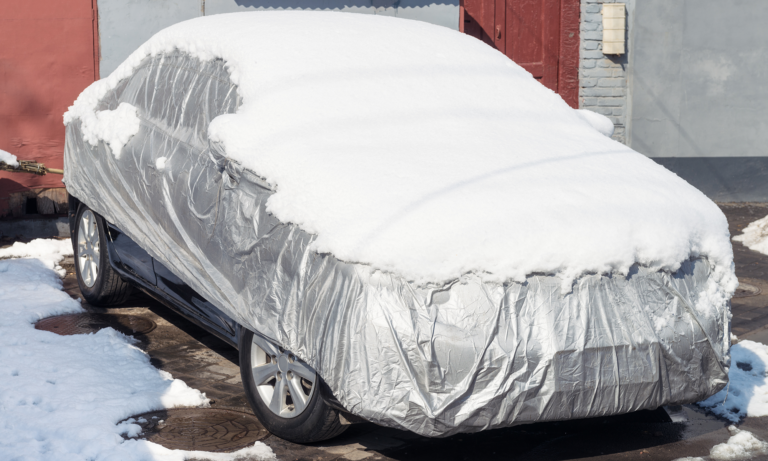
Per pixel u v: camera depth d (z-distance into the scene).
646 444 3.79
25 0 7.87
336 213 3.22
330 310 3.11
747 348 5.17
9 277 6.56
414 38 4.58
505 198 3.27
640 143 10.46
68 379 4.31
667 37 10.26
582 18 10.37
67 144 6.01
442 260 3.04
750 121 10.44
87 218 5.95
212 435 3.77
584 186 3.48
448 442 3.74
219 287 3.76
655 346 3.22
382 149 3.59
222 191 3.82
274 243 3.42
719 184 10.55
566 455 3.63
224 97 4.23
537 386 3.03
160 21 8.22
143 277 5.11
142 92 5.16
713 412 4.23
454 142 3.72
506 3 10.27
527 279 3.10
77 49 8.05
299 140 3.63
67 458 3.40
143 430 3.81
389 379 2.97
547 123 4.18
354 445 3.69
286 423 3.61
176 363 4.83
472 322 3.01
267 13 4.93
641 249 3.30
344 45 4.32
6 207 8.06
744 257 8.09
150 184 4.54
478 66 4.48
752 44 10.28
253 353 3.80
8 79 7.94
